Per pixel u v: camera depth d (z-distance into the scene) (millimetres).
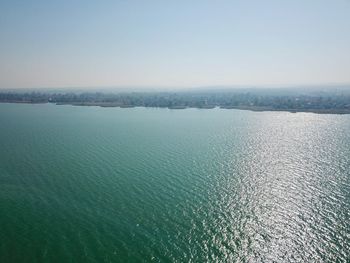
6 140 146250
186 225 66938
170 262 54531
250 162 116125
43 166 104750
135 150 130125
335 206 76500
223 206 76500
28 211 71438
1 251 56312
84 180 91688
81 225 65688
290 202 79188
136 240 60656
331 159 120562
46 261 53781
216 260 55594
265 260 56156
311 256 57188
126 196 80812
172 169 104688
